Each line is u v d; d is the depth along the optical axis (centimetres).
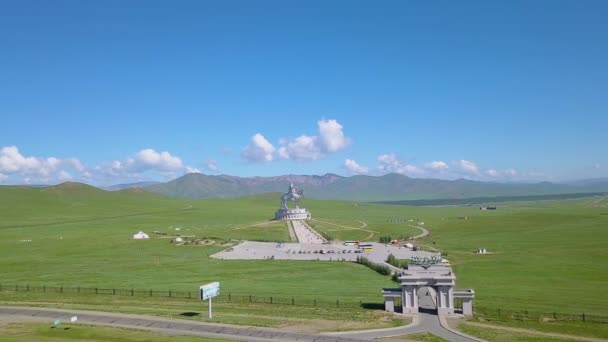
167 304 9262
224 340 6706
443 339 7006
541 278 13112
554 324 7931
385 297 8756
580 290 11344
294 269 14562
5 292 10750
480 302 9788
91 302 9519
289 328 7425
